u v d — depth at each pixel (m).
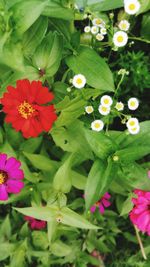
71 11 0.41
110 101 0.43
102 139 0.38
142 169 0.40
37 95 0.40
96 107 0.47
